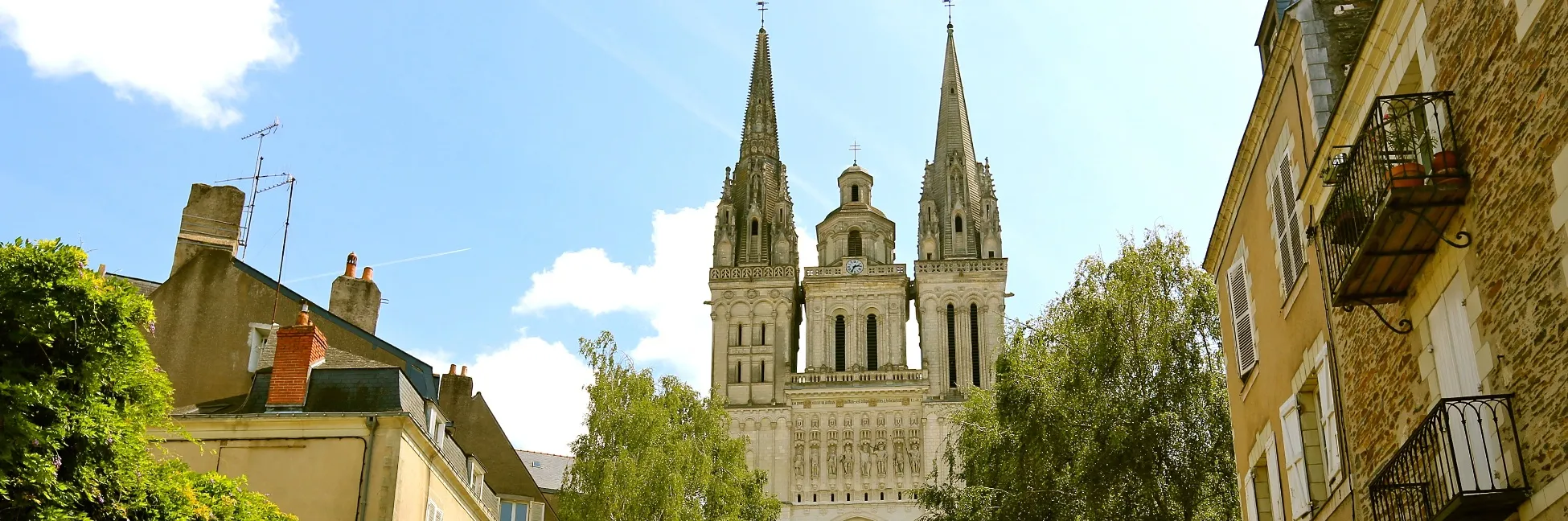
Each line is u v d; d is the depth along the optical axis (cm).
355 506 3116
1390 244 1728
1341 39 2264
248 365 3919
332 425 3192
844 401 10450
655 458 5072
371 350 4116
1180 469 3544
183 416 3209
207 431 3197
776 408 10444
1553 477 1446
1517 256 1514
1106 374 3753
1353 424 2064
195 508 2225
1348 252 1869
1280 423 2491
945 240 11231
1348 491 2095
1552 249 1439
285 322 4025
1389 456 1914
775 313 10906
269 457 3177
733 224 11375
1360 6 2283
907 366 10725
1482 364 1609
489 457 5075
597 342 5441
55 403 2027
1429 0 1722
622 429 5147
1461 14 1638
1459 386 1680
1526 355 1502
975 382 10481
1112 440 3556
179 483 2253
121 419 2139
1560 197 1419
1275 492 2539
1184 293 3866
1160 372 3706
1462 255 1653
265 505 2467
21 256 2083
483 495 4319
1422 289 1786
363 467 3153
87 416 2069
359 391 3331
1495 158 1557
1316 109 2209
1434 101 1698
